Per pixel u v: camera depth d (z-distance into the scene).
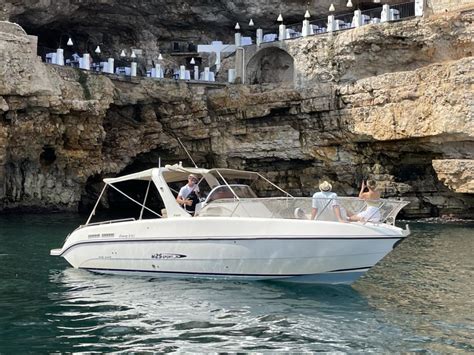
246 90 34.94
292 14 38.88
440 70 28.92
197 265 13.14
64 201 32.91
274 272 12.70
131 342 9.00
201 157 36.34
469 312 10.80
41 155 31.83
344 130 32.78
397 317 10.43
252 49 37.69
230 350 8.68
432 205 32.19
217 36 41.69
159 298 11.68
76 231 14.68
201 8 38.50
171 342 9.02
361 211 12.48
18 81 26.06
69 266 15.36
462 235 23.64
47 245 19.50
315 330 9.64
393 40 31.55
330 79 34.31
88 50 40.22
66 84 29.53
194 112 34.94
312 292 12.19
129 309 10.90
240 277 12.98
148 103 34.22
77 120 30.64
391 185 32.31
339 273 12.49
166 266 13.41
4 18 31.78
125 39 40.09
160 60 37.97
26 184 31.28
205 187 15.31
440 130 28.73
